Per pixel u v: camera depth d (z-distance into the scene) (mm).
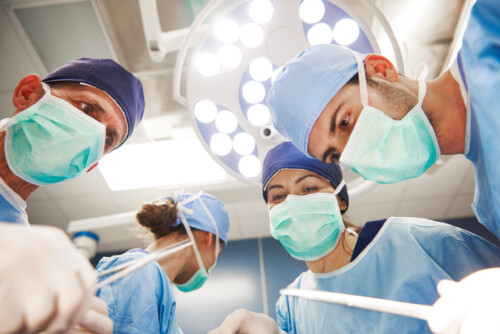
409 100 1042
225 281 3186
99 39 1982
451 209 3209
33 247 402
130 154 2568
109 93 1234
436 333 527
